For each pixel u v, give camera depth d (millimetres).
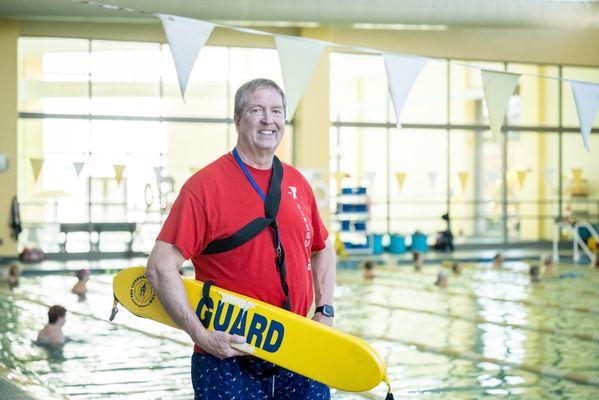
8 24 13359
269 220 2639
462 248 16281
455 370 5922
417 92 18219
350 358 2555
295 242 2699
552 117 17500
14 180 13438
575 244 14562
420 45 15641
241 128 2672
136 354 6324
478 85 17531
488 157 18094
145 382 5461
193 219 2613
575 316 8391
